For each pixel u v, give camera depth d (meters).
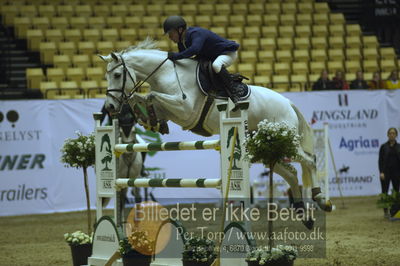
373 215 15.45
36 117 17.14
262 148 7.52
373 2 28.38
